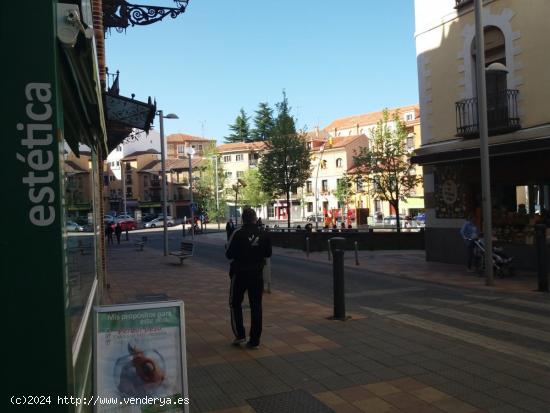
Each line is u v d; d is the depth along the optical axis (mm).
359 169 31812
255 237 6672
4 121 2457
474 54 15492
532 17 13555
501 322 8109
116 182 87750
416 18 17719
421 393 4930
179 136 101938
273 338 7176
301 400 4809
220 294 11391
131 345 3410
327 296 11258
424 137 17641
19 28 2490
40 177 2486
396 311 9188
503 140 14398
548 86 13164
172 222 68688
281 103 34469
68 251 2914
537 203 14102
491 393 4910
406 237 24703
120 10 9453
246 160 83500
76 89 3520
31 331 2455
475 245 14219
